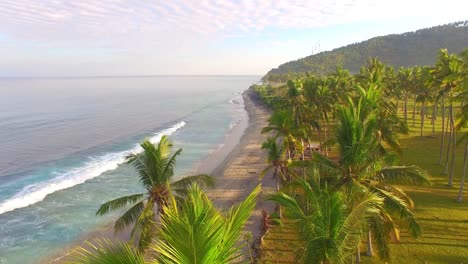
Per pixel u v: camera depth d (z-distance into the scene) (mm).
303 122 44906
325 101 45969
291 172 31562
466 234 25016
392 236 24359
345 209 14453
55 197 38719
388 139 26547
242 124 90938
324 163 18891
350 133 18125
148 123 95500
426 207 29719
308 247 13008
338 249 12742
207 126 89562
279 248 24906
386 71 79188
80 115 104000
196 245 5770
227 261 6488
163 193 21188
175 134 78562
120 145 67500
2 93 177625
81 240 29000
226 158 54281
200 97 186750
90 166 51469
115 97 173500
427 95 55562
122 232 30031
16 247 27844
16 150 60188
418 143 53094
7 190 40906
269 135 70375
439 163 42250
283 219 29500
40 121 90188
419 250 23156
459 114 27797
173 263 5863
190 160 54094
